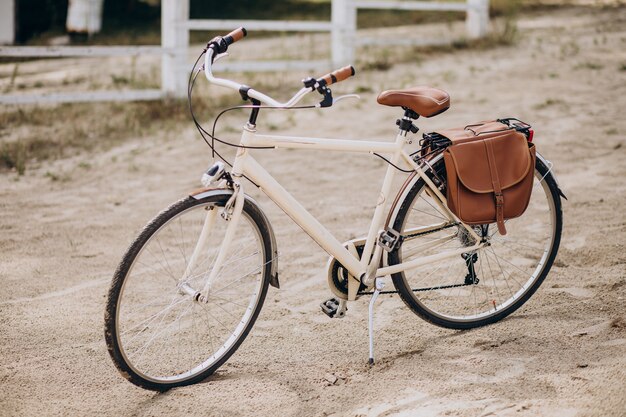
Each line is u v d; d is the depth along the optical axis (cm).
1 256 488
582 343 334
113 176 667
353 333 369
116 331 304
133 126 833
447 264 438
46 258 484
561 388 294
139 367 343
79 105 953
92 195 617
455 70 1040
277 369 338
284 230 520
